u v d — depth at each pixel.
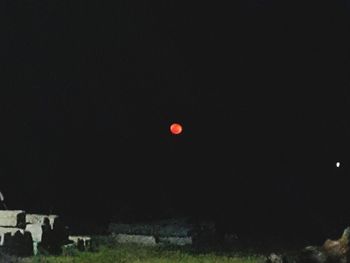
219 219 25.27
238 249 16.94
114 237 17.66
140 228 17.94
